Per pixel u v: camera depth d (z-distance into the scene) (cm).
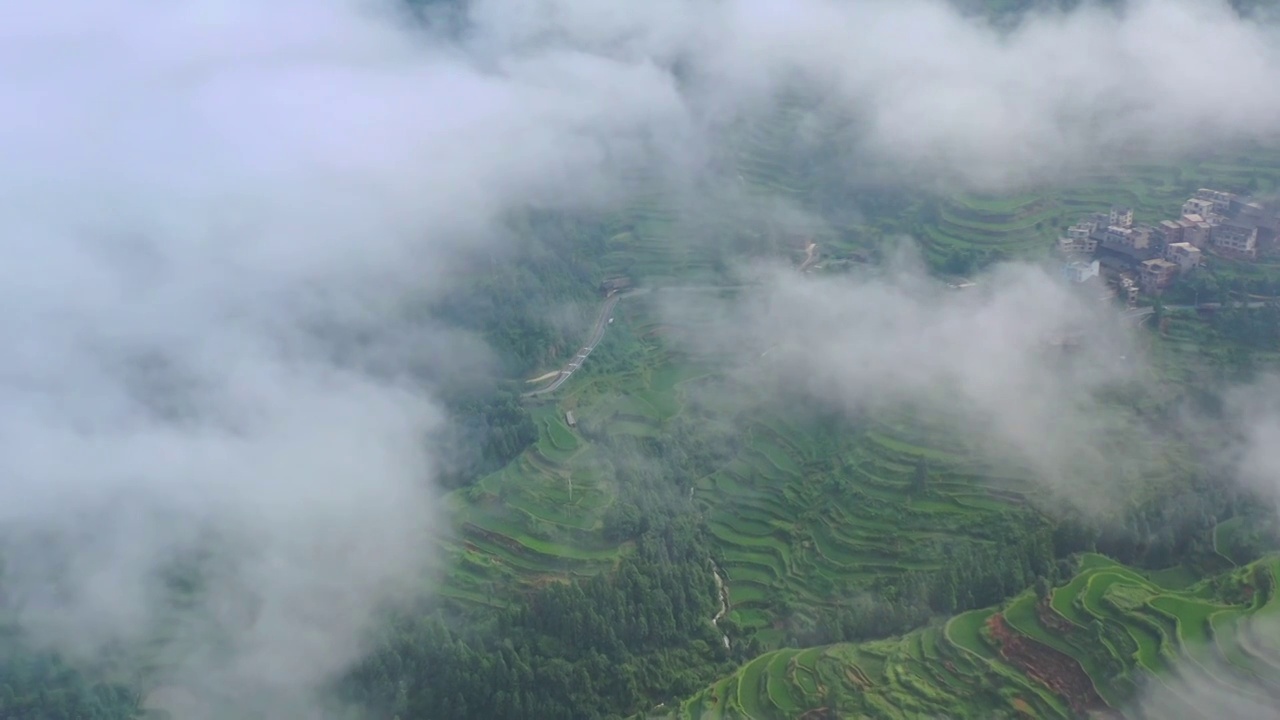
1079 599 13925
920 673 13725
